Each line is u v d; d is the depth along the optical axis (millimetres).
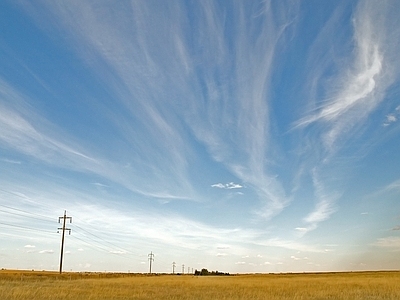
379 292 35531
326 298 30656
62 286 40625
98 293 31219
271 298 29469
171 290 38750
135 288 39750
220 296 31297
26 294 27016
